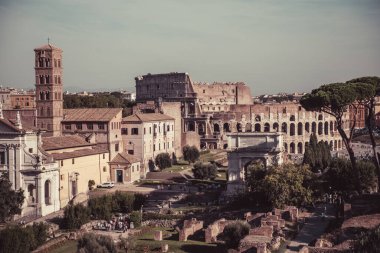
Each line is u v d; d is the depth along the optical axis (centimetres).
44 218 12531
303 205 11688
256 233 9250
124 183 16362
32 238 9719
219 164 19112
